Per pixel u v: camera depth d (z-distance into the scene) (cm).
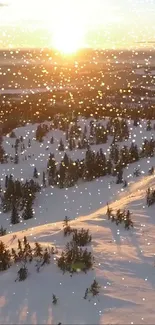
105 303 515
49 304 513
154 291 548
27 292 543
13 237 759
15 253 629
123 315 490
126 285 559
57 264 611
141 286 558
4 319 482
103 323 474
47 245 685
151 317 488
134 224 791
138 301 521
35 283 564
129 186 1328
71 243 680
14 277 584
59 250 665
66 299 523
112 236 730
